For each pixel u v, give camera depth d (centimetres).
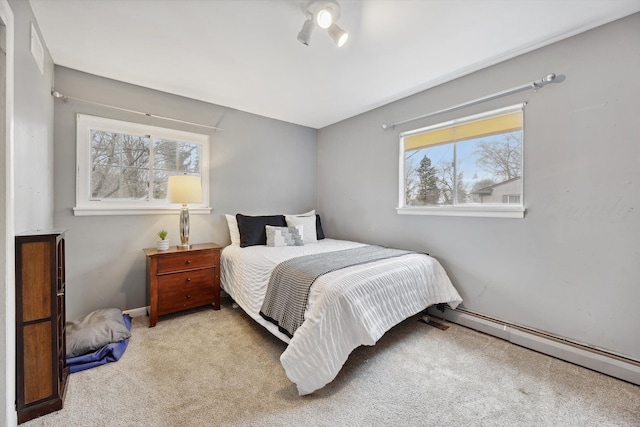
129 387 158
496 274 229
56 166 230
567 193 193
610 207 176
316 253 252
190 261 260
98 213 248
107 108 254
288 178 386
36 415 134
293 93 289
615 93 174
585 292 186
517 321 217
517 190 223
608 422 136
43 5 161
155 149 282
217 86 272
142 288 271
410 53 213
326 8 160
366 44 201
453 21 176
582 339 187
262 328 239
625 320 172
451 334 230
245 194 345
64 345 161
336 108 333
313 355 153
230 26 182
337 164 383
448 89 260
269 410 142
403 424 134
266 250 270
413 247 291
